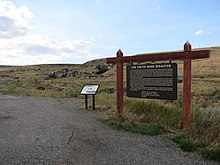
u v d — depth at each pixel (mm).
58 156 5055
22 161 4754
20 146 5645
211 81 64312
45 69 194125
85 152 5336
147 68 7965
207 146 5543
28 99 15859
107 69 132250
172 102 11469
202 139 5793
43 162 4727
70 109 11414
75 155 5145
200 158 5059
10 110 10961
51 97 17641
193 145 5602
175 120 7422
